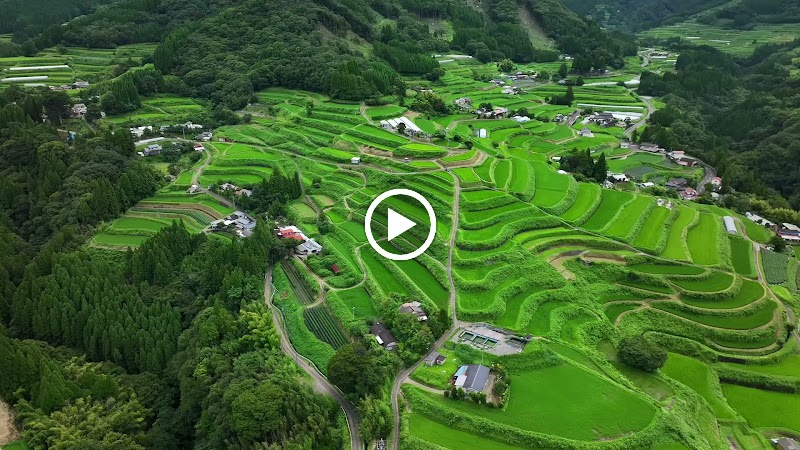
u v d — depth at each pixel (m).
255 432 60.97
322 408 64.75
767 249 109.62
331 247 106.12
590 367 73.75
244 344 77.38
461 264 93.94
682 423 64.69
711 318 88.56
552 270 94.19
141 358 80.31
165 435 69.31
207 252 99.69
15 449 62.75
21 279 96.62
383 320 82.25
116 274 96.00
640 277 94.94
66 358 79.88
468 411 64.69
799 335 87.19
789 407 76.19
